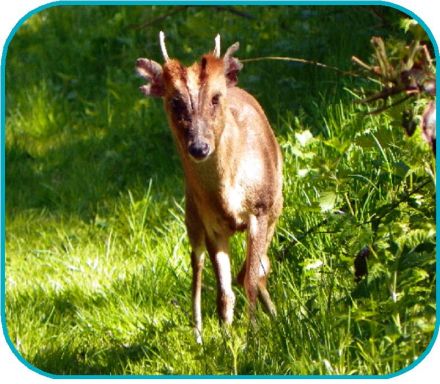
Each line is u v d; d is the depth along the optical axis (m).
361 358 9.80
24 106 17.95
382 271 10.07
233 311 11.24
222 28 17.17
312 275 10.79
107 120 17.17
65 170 16.41
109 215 14.91
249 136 11.12
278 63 15.95
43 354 11.20
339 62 15.30
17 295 12.86
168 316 11.68
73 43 19.05
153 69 10.74
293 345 10.03
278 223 12.15
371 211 10.90
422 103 9.19
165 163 15.69
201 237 11.15
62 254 14.07
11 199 15.82
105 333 11.60
